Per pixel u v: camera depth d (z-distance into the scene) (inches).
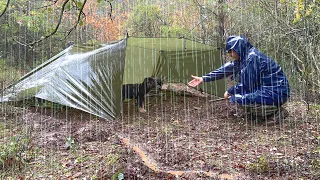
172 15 370.3
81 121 165.8
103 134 139.9
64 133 142.2
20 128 148.9
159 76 236.5
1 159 101.3
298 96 195.8
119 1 396.8
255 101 148.8
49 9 72.3
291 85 210.4
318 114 155.8
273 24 219.6
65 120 167.0
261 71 152.0
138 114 182.4
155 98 226.2
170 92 242.4
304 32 163.3
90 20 371.2
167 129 146.2
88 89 168.2
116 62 170.9
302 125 138.7
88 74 173.2
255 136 128.8
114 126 154.2
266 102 147.3
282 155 99.4
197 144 119.6
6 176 94.6
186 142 123.0
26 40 335.6
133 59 210.1
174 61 226.5
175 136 133.4
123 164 95.7
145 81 195.0
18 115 174.6
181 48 216.5
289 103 182.5
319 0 129.4
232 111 177.2
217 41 307.6
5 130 144.3
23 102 181.0
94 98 166.2
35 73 198.1
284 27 196.4
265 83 152.0
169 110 190.4
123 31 393.1
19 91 178.4
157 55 225.5
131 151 111.5
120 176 83.0
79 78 172.9
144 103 207.6
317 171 83.6
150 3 377.1
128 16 393.4
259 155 101.3
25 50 348.8
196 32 344.8
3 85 212.4
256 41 253.8
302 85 191.5
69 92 168.9
